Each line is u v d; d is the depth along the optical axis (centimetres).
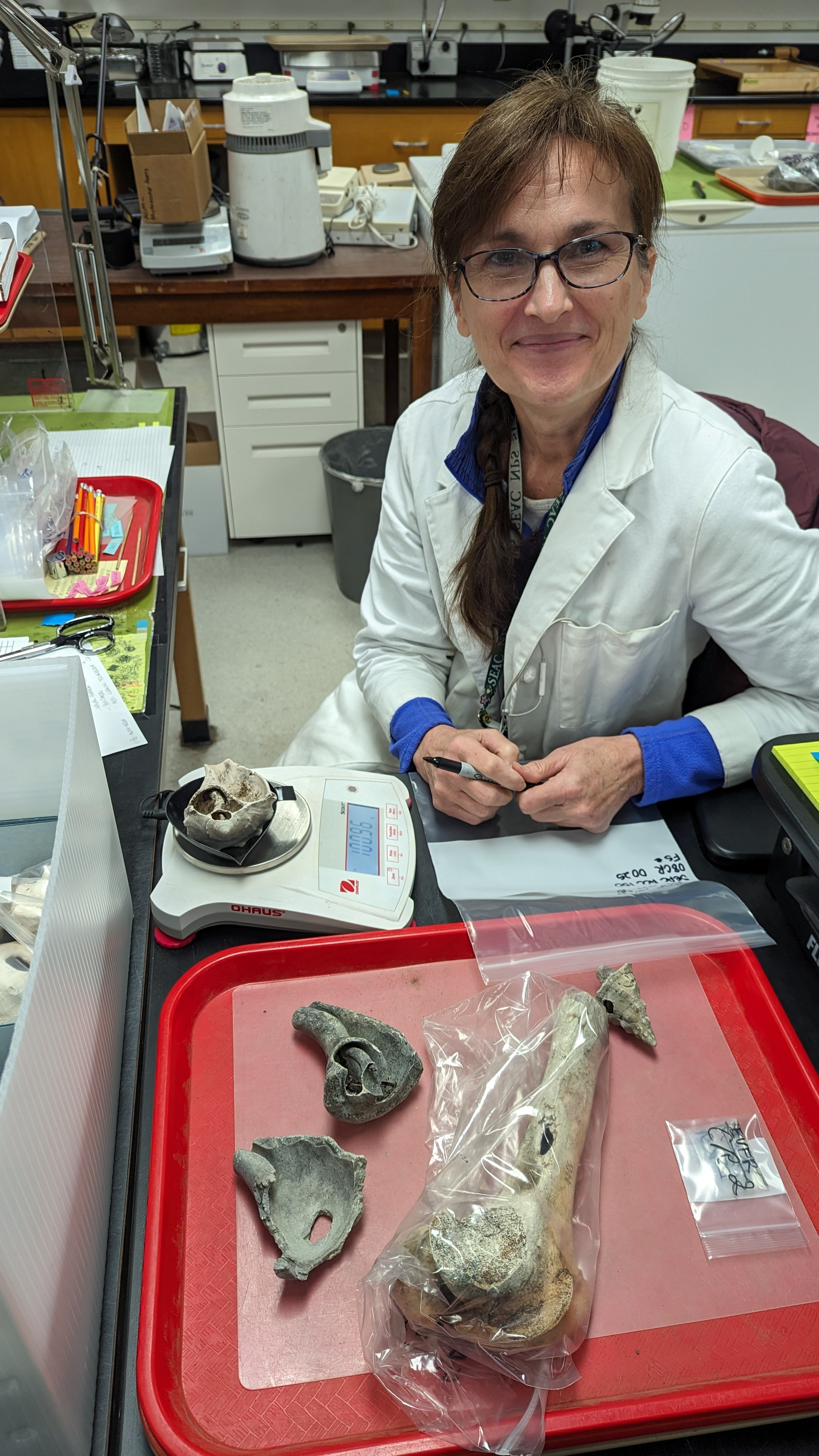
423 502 118
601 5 400
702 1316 57
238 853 83
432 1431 52
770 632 105
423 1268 52
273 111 241
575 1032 68
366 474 265
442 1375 54
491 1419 52
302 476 302
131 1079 70
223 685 259
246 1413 53
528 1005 73
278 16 397
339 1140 65
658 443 104
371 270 263
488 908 82
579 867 91
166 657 117
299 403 286
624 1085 69
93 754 73
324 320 269
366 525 268
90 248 175
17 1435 48
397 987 76
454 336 217
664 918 82
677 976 77
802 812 75
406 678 121
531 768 95
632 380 104
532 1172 59
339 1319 56
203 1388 54
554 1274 54
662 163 198
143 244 257
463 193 87
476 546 111
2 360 176
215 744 239
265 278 258
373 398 351
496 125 84
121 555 136
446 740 103
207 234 260
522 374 94
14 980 64
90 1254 57
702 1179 64
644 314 110
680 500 103
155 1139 64
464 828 96
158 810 91
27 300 170
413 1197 62
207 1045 72
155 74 368
